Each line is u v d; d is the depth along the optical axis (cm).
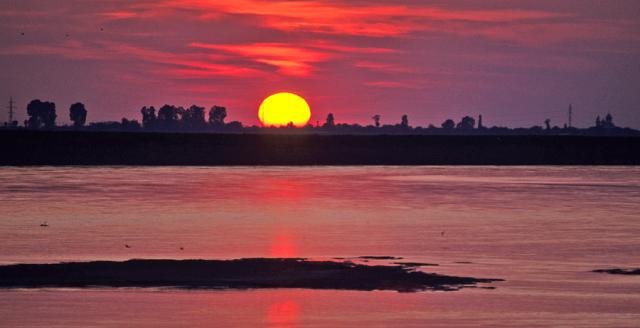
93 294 9512
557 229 16175
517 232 15650
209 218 18025
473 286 10106
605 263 11900
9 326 8194
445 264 11700
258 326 8288
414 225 16812
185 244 13750
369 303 9200
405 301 9300
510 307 9050
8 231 15412
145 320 8456
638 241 14350
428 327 8275
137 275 10462
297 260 11612
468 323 8419
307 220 17750
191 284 10025
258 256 12450
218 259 11975
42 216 18088
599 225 16950
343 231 15775
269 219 17888
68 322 8350
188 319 8506
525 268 11406
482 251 13062
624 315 8719
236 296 9488
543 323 8406
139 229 15900
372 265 11538
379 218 18212
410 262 11844
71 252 12725
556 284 10256
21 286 9862
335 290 9831
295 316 8650
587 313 8806
